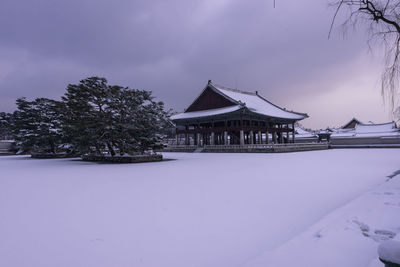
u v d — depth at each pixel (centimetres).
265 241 507
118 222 657
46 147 4350
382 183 1138
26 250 487
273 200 859
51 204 869
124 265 418
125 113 2936
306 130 9606
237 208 767
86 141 2884
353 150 5069
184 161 2802
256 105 5438
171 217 690
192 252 463
